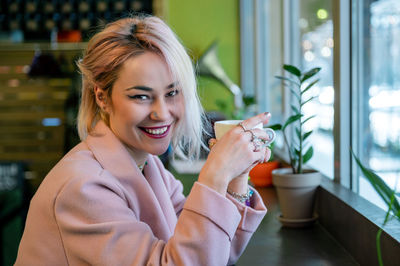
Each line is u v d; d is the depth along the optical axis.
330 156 2.00
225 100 4.62
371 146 1.65
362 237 1.29
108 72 0.99
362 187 1.71
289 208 1.69
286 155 2.78
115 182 1.01
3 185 3.71
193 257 0.89
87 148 1.08
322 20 2.16
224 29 4.68
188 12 4.67
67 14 6.48
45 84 6.50
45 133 6.46
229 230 0.92
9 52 6.54
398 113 1.42
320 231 1.66
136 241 0.91
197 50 4.69
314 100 2.30
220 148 0.97
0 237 2.84
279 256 1.39
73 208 0.92
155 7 4.95
